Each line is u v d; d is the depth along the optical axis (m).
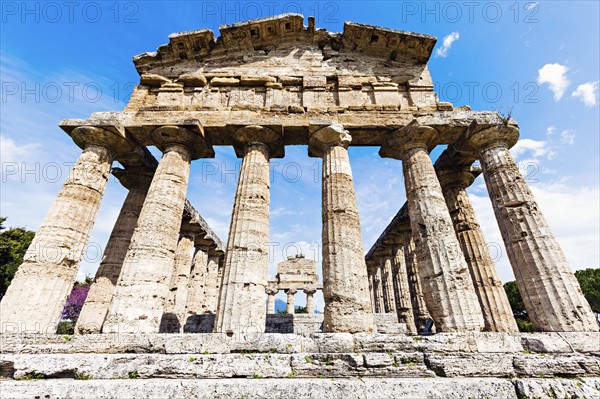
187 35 14.52
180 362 6.91
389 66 15.21
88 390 5.82
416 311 18.44
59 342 8.19
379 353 7.32
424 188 11.79
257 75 14.76
